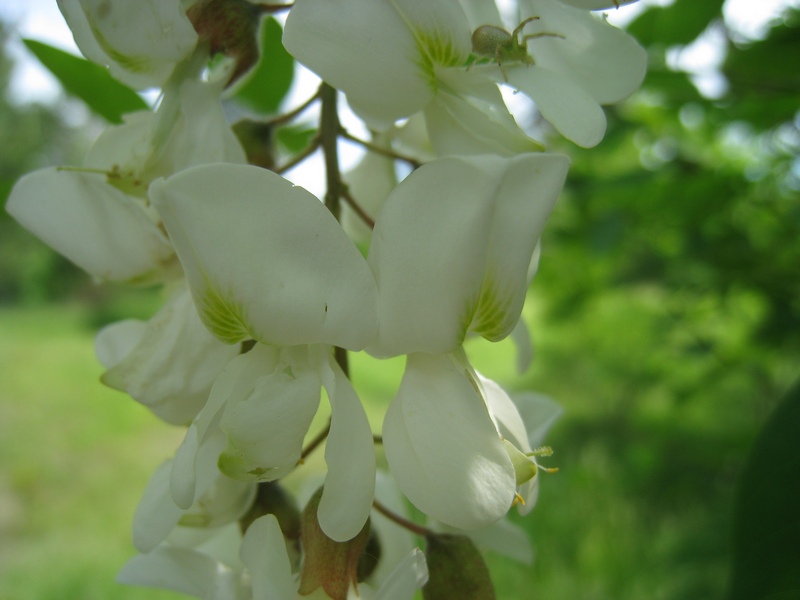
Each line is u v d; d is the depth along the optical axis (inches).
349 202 3.6
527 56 3.2
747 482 4.0
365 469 2.8
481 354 30.1
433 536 3.6
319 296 2.8
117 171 3.2
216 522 3.5
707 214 8.8
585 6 3.2
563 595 12.4
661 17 5.8
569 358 23.8
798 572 3.9
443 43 3.1
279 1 3.7
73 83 4.7
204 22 3.3
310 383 2.9
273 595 3.0
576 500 14.6
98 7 3.1
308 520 3.3
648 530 13.4
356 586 3.2
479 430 2.9
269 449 2.8
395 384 25.2
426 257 2.8
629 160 9.7
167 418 3.3
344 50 2.9
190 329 3.2
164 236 3.5
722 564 9.7
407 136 4.2
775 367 11.7
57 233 3.5
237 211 2.7
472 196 2.7
